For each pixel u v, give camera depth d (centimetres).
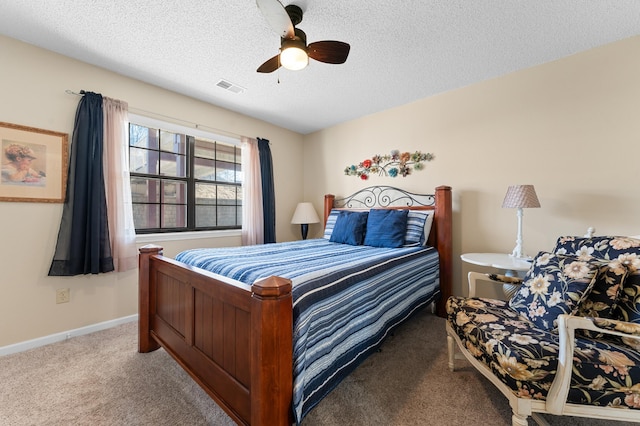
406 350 204
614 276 135
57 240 218
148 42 207
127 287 256
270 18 144
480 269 275
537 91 241
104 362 186
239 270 154
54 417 135
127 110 254
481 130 271
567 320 109
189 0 165
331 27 190
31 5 169
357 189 374
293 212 424
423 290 241
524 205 214
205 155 344
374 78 262
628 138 204
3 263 199
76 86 229
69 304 225
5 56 199
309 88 283
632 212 202
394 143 335
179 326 167
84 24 187
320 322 123
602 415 109
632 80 202
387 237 270
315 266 164
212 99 309
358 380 167
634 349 120
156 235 279
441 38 203
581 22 186
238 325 120
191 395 153
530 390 114
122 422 133
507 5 170
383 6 171
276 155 399
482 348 135
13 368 179
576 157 224
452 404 146
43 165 213
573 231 225
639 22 186
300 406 106
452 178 290
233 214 375
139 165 294
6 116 199
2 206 199
